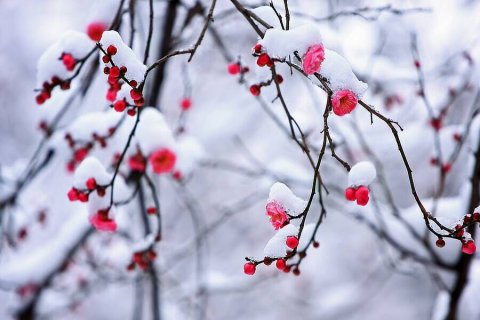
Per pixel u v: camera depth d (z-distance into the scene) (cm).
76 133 242
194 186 587
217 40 274
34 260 326
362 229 599
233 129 501
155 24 253
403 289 628
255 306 611
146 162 224
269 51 135
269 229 624
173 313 368
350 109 131
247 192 600
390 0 326
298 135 270
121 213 303
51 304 384
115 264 362
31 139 570
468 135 266
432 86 347
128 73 140
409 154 335
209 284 365
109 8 194
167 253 385
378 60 312
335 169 356
